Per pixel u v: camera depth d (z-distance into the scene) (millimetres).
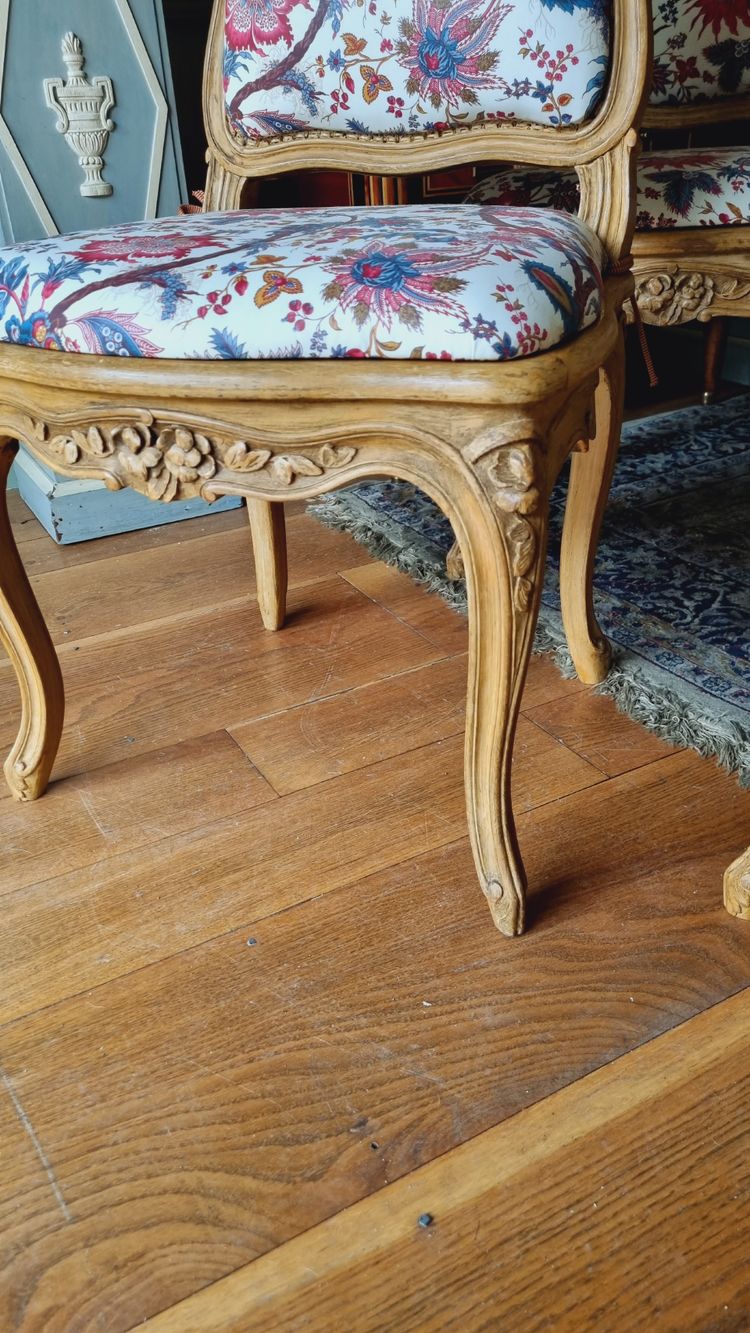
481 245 624
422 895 804
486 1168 593
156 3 1385
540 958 739
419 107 873
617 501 1525
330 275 605
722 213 1003
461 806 902
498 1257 547
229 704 1073
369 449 634
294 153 957
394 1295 532
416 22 840
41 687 893
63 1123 631
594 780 931
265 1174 595
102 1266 551
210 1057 673
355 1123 624
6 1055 680
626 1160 595
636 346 2154
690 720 990
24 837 889
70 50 1349
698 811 883
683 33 1164
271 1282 541
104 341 634
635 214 826
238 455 653
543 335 586
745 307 1042
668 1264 542
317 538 1462
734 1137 606
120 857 860
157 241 700
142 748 1006
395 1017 696
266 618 1205
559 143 827
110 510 1510
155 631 1229
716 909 777
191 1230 567
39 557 1461
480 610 661
